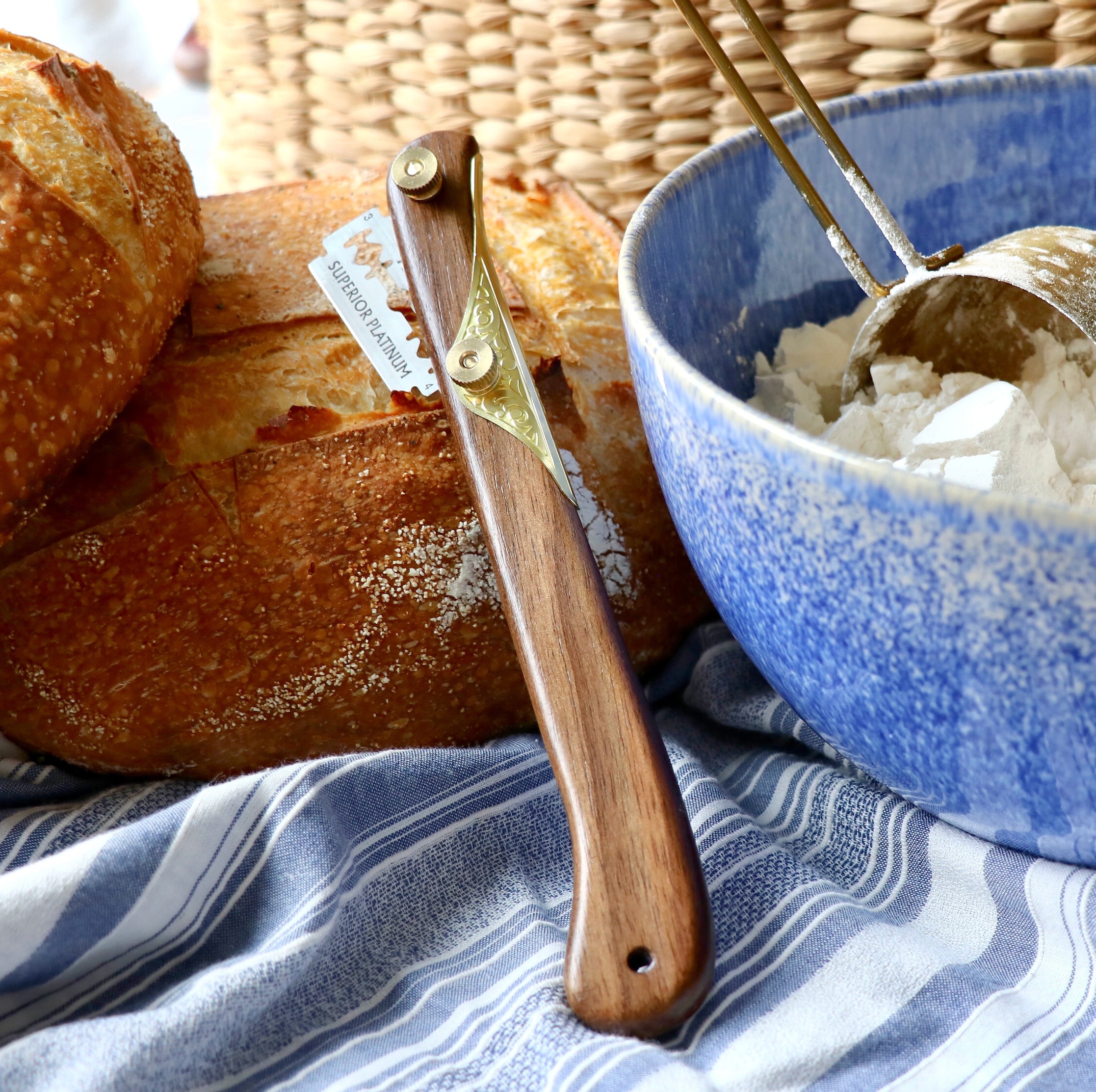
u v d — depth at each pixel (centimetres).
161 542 56
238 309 60
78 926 52
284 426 57
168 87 108
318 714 57
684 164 57
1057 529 45
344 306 59
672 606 60
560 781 51
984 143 60
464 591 57
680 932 49
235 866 53
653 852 50
